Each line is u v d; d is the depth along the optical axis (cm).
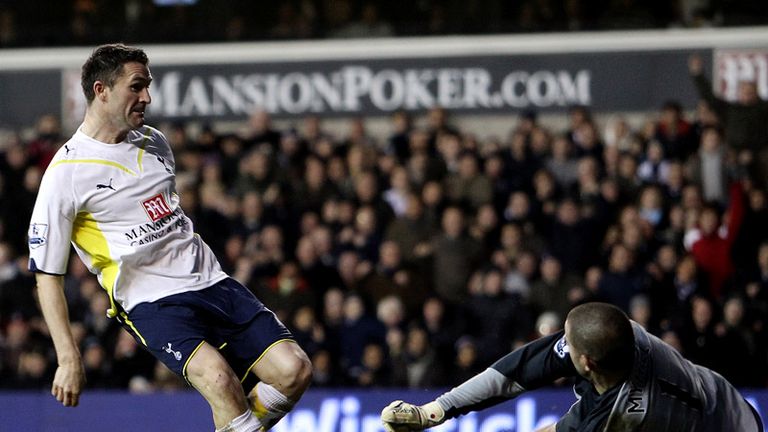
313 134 2066
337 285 1695
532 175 1894
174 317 712
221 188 1919
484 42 2262
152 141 734
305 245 1694
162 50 2319
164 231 721
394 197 1873
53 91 2356
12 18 2405
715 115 1959
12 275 1788
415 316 1656
